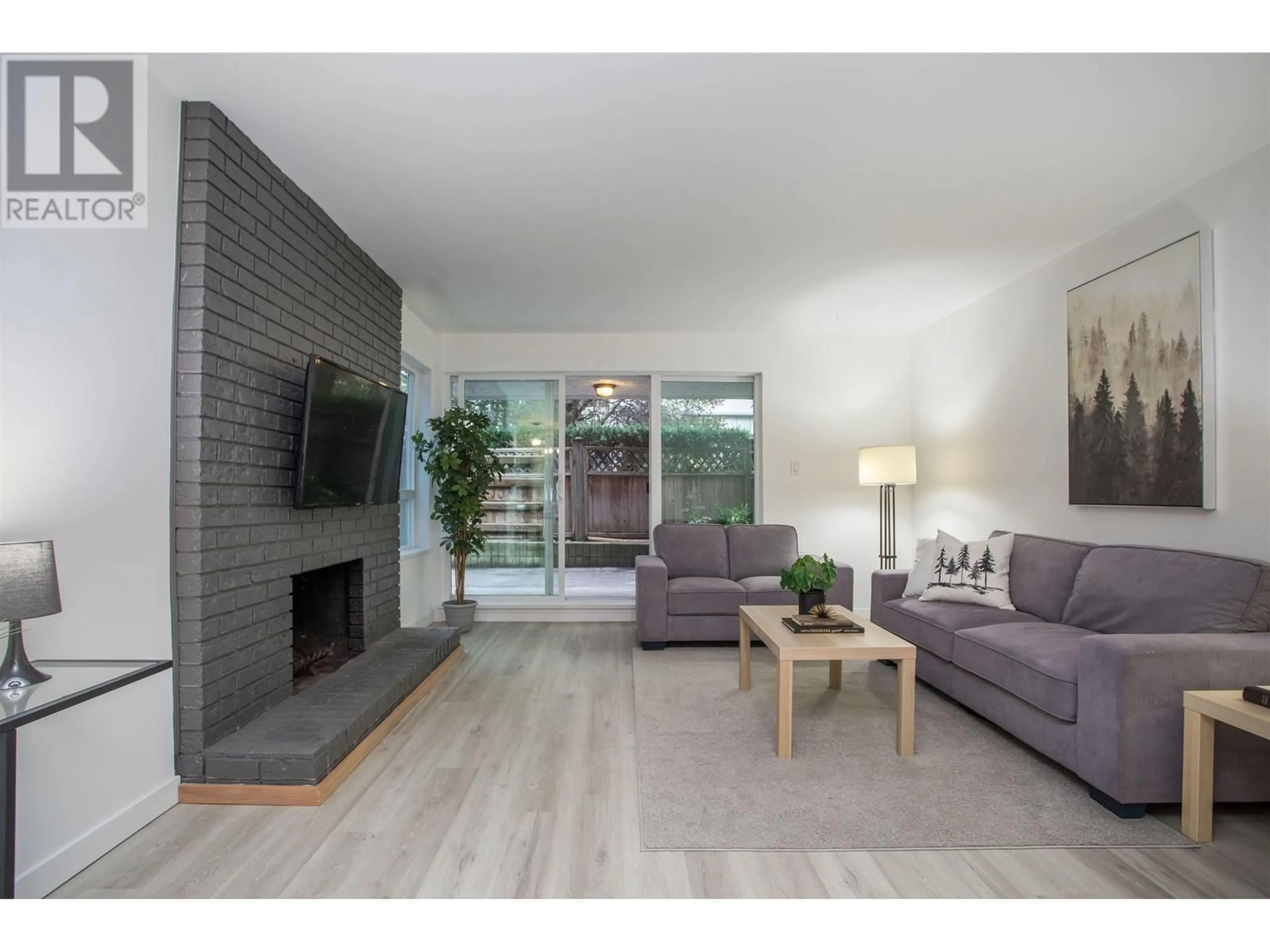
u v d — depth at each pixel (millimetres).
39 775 1764
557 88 2221
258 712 2666
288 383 2873
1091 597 3068
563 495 5777
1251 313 2662
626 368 5676
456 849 2004
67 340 1912
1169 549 2877
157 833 2086
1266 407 2609
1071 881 1842
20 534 1782
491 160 2719
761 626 3213
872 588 4270
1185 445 2912
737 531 5309
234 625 2490
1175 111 2365
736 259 3895
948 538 3961
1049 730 2531
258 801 2279
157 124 2178
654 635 4617
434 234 3506
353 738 2605
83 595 1928
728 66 2109
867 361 5688
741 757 2715
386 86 2205
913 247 3688
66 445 1898
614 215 3275
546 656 4422
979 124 2451
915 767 2619
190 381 2268
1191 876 1866
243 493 2533
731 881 1841
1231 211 2750
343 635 3844
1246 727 1854
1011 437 4270
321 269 3199
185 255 2277
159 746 2205
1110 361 3369
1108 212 3221
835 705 3400
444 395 5699
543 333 5668
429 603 5488
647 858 1956
